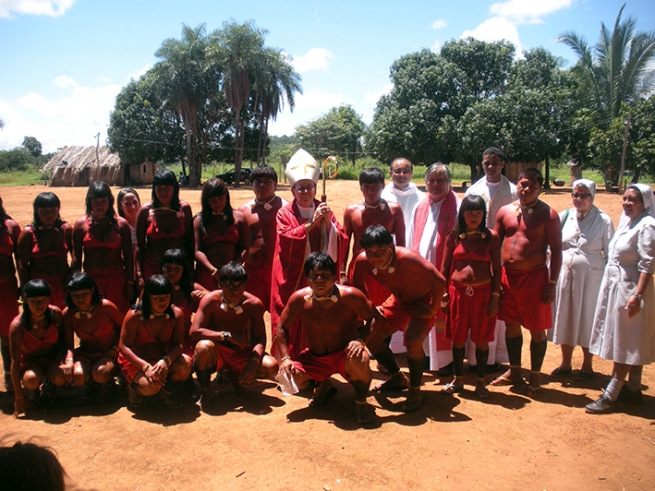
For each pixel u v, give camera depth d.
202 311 5.17
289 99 49.06
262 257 6.24
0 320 5.61
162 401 5.29
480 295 5.29
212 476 3.88
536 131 36.12
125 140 47.94
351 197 27.86
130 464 4.04
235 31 43.69
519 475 3.93
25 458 1.81
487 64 42.31
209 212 5.98
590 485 3.83
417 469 3.98
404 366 6.40
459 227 5.34
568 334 5.81
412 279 4.98
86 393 5.27
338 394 5.52
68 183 49.78
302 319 4.91
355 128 72.38
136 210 6.57
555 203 25.45
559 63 41.50
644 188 4.95
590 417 4.89
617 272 5.02
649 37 34.38
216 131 50.12
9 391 5.62
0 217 5.60
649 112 33.44
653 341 4.91
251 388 5.70
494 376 6.03
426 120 39.12
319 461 4.07
